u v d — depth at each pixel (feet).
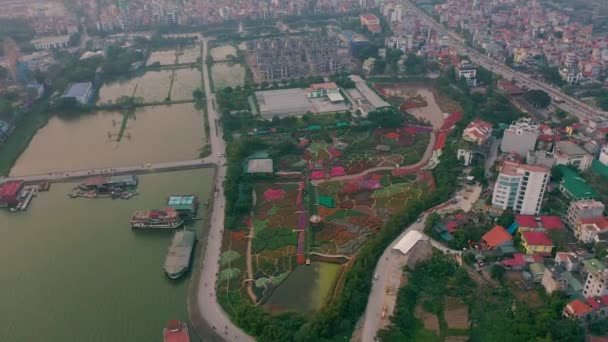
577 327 540.11
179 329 572.51
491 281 640.99
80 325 604.08
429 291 628.28
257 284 648.38
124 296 646.74
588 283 590.14
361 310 593.83
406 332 564.30
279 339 552.82
